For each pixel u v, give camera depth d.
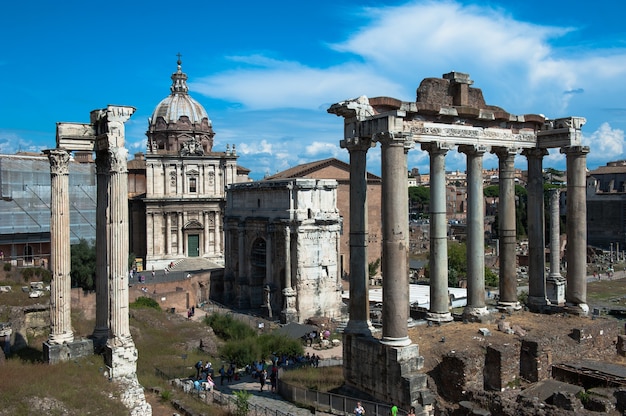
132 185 113.94
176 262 105.62
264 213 85.19
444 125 35.31
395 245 29.55
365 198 32.38
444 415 26.73
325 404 31.84
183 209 106.69
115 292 31.56
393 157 29.80
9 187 76.69
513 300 40.22
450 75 36.72
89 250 67.81
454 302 74.69
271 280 83.00
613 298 94.44
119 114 32.12
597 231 156.88
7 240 75.12
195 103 119.00
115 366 31.11
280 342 56.91
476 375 28.20
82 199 85.31
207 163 109.12
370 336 31.89
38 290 53.22
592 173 173.62
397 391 28.50
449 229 179.62
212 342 58.38
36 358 34.81
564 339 32.81
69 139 33.34
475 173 37.09
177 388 38.09
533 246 41.44
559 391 26.81
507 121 38.91
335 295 83.31
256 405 33.62
